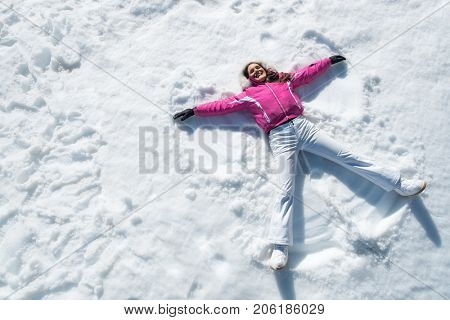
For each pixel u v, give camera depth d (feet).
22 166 11.13
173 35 12.02
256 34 11.79
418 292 9.91
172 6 12.33
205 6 12.32
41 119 11.54
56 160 11.18
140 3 12.38
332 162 10.76
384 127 10.92
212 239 10.28
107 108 11.43
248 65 11.07
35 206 10.82
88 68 11.89
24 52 12.14
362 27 11.73
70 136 11.29
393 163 10.65
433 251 10.11
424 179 10.53
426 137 10.82
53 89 11.76
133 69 11.75
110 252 10.32
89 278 10.16
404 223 10.24
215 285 9.97
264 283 9.99
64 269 10.28
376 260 10.05
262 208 10.42
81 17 12.28
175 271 10.11
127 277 10.12
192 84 11.39
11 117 11.64
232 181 10.57
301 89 11.30
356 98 11.15
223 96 11.33
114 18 12.31
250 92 10.62
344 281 9.93
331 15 11.87
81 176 10.97
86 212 10.66
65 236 10.49
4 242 10.56
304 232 10.34
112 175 10.87
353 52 11.57
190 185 10.66
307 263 10.12
